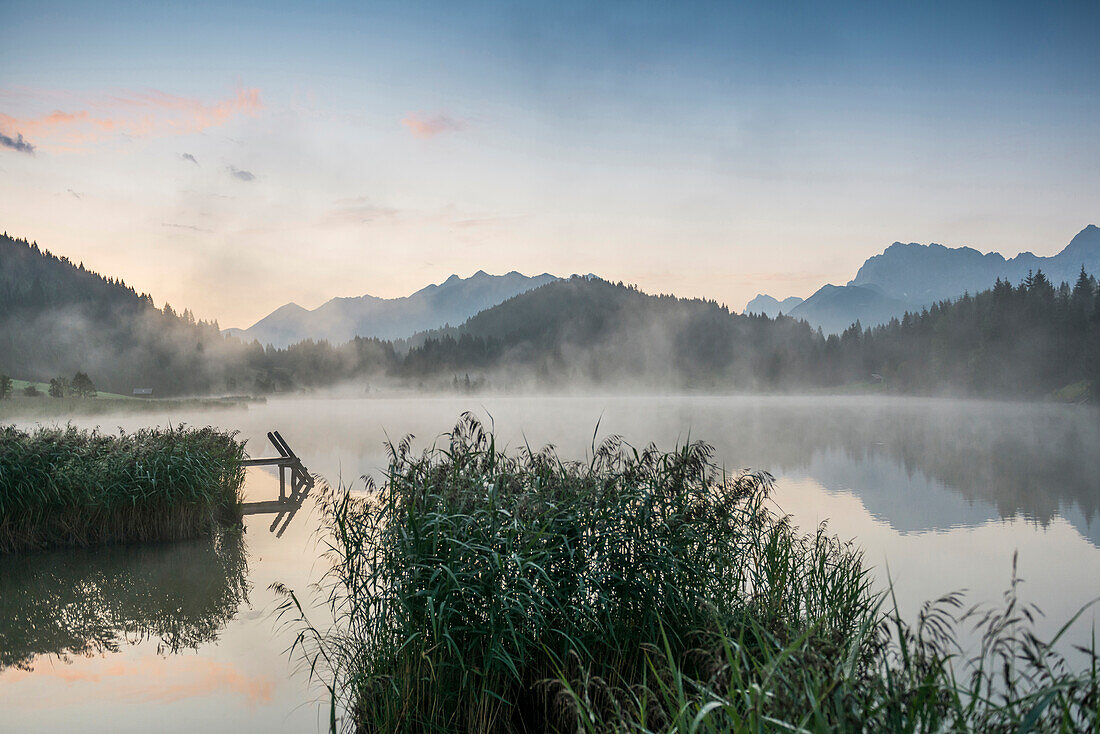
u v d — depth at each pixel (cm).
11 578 955
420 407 11600
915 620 741
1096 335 13062
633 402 15512
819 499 1670
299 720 549
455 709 479
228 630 755
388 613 504
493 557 486
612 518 540
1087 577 974
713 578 545
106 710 569
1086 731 263
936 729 271
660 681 360
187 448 1280
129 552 1109
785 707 278
